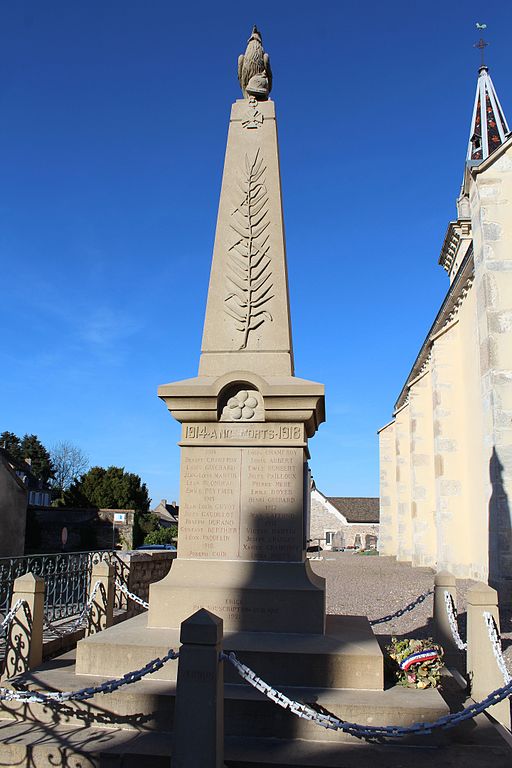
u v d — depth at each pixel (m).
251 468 7.30
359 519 71.75
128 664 6.14
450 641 7.90
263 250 8.20
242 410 7.42
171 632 6.72
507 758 4.93
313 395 7.20
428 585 18.55
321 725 4.76
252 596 6.82
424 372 26.36
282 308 7.99
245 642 6.28
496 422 13.97
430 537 25.78
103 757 4.87
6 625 6.79
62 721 5.58
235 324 7.99
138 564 12.72
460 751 5.07
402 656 6.18
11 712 5.67
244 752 4.96
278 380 7.44
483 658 6.43
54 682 5.95
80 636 9.34
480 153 37.22
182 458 7.44
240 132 8.70
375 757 4.91
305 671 5.90
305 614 6.72
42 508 33.19
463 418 20.72
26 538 32.47
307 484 7.67
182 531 7.28
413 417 26.30
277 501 7.20
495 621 6.52
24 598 6.93
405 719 5.31
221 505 7.28
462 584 17.47
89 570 11.42
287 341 7.88
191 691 4.41
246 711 5.36
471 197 15.99
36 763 4.96
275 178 8.47
